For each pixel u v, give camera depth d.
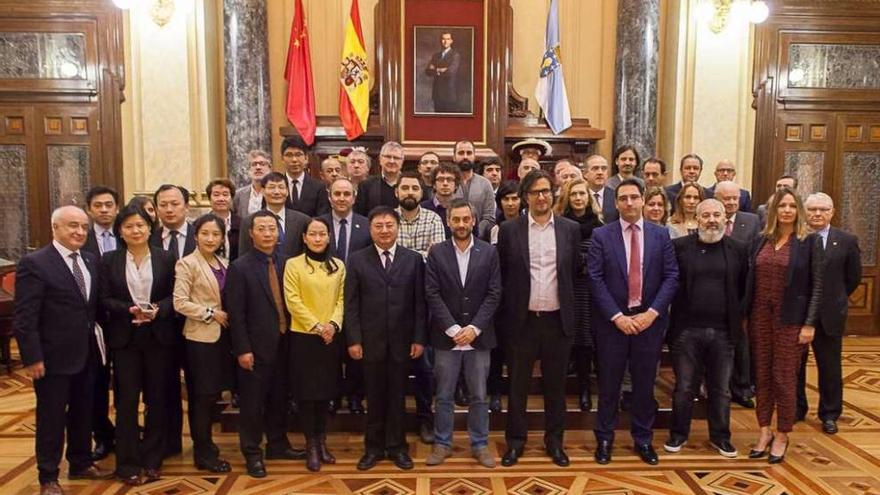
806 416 4.56
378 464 3.76
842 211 7.14
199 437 3.64
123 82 6.71
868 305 7.23
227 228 4.57
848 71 7.02
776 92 6.98
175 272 3.54
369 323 3.63
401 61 7.00
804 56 6.99
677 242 3.89
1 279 5.86
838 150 7.07
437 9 7.01
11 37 6.71
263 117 6.89
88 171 6.82
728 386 3.88
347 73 6.86
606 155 7.37
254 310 3.55
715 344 3.84
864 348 6.58
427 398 4.15
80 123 6.77
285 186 4.07
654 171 5.02
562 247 3.68
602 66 7.35
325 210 4.71
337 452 3.94
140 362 3.50
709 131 6.75
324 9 7.21
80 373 3.46
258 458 3.62
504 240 3.77
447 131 7.10
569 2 7.32
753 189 7.05
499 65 7.00
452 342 3.66
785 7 6.92
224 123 6.98
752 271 3.85
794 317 3.71
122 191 6.80
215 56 6.82
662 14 7.02
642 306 3.70
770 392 3.85
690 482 3.54
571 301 3.70
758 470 3.69
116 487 3.47
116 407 3.50
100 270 3.48
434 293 3.65
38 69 6.73
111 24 6.67
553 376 3.75
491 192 4.96
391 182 4.67
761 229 4.69
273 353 3.59
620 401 4.32
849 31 6.98
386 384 3.75
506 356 3.82
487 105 7.03
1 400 4.92
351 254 3.72
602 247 3.75
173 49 6.38
